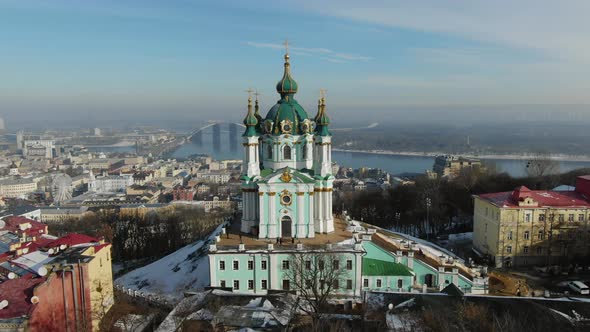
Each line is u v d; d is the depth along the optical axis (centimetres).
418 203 19012
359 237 10288
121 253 16812
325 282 8725
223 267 9556
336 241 10050
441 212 18212
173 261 12550
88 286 7562
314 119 10975
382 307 7356
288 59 10956
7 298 6888
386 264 10075
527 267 12444
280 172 10169
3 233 12400
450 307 7081
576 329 6325
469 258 12900
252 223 10825
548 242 12512
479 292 9938
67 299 7419
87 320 7556
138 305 9319
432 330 6469
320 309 8000
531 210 12500
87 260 7656
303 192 10238
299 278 9175
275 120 10800
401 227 18975
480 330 6344
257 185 10569
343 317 7469
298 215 10294
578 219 12538
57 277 7319
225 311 7481
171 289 10775
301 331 7112
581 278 11356
